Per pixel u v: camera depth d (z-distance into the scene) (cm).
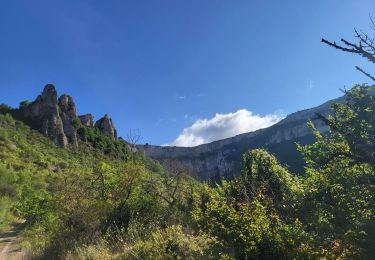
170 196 1534
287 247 595
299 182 786
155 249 891
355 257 518
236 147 16688
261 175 1012
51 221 1600
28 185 4784
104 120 14388
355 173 569
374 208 543
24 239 2312
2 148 7762
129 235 1162
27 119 11356
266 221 623
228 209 671
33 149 8631
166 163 1836
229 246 670
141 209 1426
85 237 1295
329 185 589
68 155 9594
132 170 1531
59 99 12431
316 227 585
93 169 1595
